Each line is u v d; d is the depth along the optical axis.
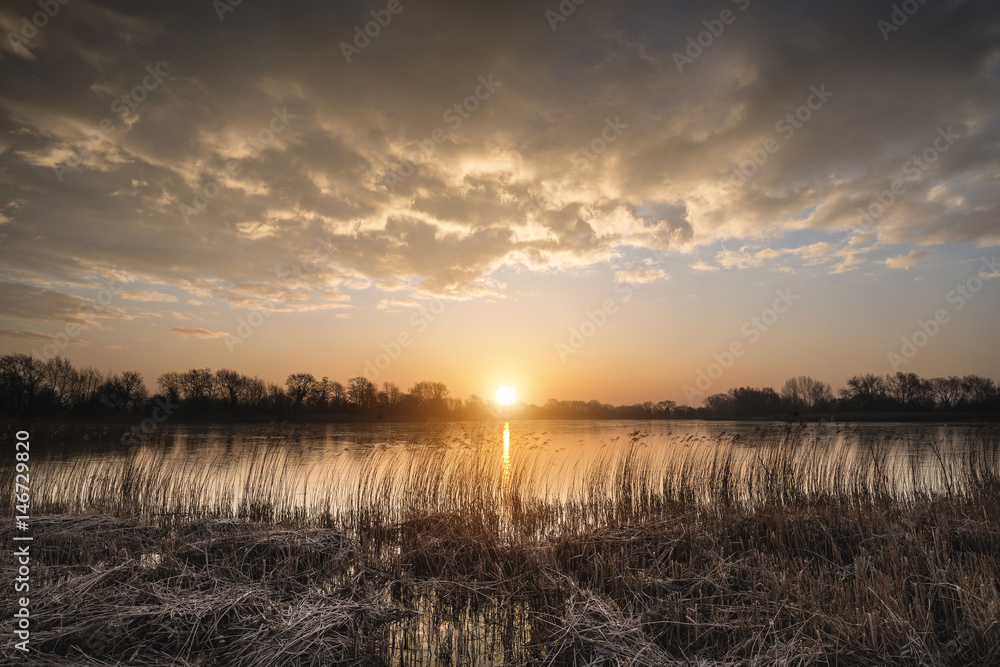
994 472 13.18
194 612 5.40
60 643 4.93
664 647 5.26
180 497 11.52
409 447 13.34
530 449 12.97
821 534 8.12
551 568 6.95
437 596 6.74
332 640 5.18
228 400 64.31
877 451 14.73
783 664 4.64
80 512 10.55
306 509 11.44
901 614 5.17
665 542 7.75
